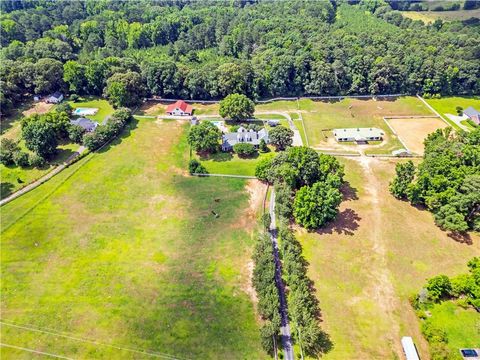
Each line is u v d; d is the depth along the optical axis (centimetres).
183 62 16338
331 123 12812
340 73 14312
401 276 7225
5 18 17875
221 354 5928
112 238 8125
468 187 8000
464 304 6581
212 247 7944
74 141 11325
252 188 9681
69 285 7062
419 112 13538
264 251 7306
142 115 13125
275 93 14625
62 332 6238
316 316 6450
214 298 6831
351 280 7138
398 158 10875
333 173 9012
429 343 5994
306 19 19088
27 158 10094
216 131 10975
